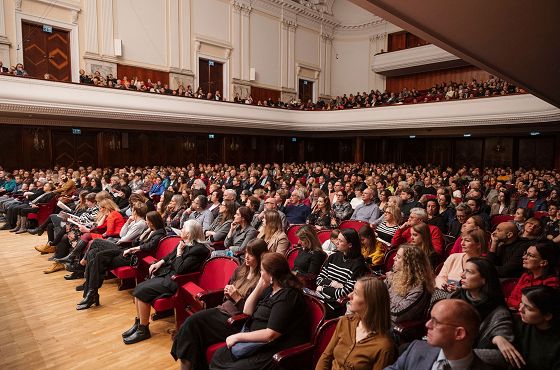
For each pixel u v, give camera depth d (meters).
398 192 6.88
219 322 2.66
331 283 2.92
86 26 12.40
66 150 12.41
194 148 15.49
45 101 9.97
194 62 15.07
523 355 1.86
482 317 2.07
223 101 14.02
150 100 12.10
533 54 4.56
